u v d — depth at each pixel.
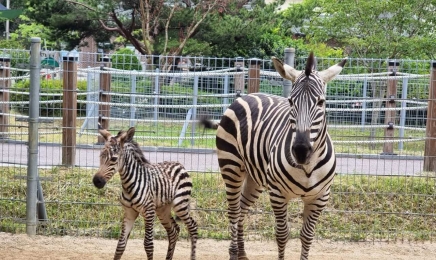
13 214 8.74
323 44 20.84
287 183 5.77
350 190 9.09
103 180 6.26
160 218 6.99
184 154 10.30
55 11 20.44
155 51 20.39
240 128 6.64
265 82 10.77
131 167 6.44
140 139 10.93
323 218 8.77
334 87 11.42
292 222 8.73
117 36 23.48
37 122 8.11
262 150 6.25
